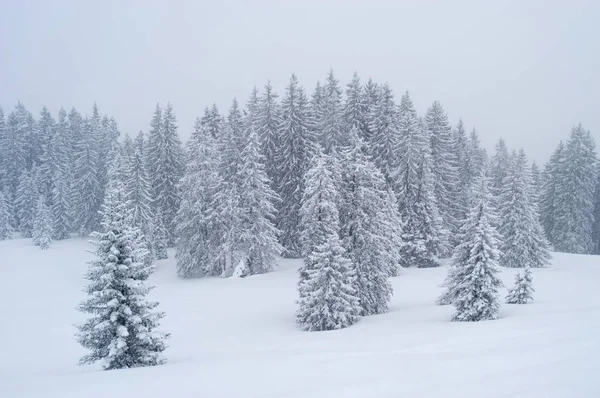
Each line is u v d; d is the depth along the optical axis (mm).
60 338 21031
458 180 50969
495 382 6527
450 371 7359
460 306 18844
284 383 7316
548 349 8672
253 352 13500
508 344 9695
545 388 6102
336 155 28359
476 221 19734
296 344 14836
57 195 60906
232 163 40406
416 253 40062
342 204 24906
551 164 62094
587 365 7219
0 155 72500
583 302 21062
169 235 52750
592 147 56531
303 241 24094
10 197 66938
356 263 24219
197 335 19828
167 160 53094
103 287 12664
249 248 38750
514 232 41469
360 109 47469
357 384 6859
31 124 78625
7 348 19359
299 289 21781
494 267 18422
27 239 61625
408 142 41094
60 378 9695
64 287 38281
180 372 9133
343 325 20094
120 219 13258
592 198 58219
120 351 12258
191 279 39969
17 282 39844
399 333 14836
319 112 51062
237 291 32531
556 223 56031
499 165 62719
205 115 57125
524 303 21953
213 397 6766
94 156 59844
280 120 46969
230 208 38344
